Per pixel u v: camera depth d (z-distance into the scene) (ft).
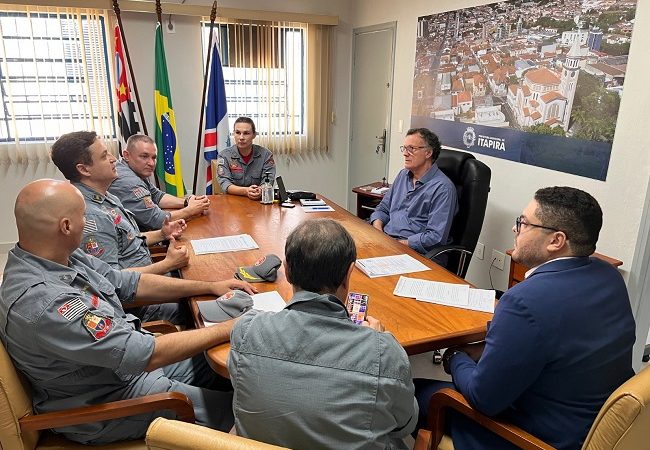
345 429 2.97
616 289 3.93
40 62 13.01
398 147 14.47
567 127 8.66
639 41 7.25
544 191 4.21
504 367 3.71
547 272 3.91
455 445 4.37
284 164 16.67
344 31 16.33
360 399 3.00
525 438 3.74
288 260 3.38
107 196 6.81
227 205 9.76
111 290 4.99
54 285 4.00
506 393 3.76
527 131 9.59
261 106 15.60
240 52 14.92
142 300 5.64
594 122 8.13
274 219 8.71
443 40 11.90
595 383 3.75
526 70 9.48
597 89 8.01
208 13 14.12
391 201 9.71
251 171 11.92
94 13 13.14
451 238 8.69
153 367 4.21
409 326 4.84
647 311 7.85
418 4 12.76
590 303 3.73
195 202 9.10
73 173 6.26
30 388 4.17
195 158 15.49
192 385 5.28
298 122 16.39
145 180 9.46
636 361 8.07
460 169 8.73
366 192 12.88
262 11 14.65
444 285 5.89
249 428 3.18
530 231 4.13
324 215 9.11
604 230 8.13
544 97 9.11
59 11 12.82
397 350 3.21
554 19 8.72
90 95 13.60
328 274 3.28
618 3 7.52
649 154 7.27
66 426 4.09
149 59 14.25
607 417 3.27
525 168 9.74
